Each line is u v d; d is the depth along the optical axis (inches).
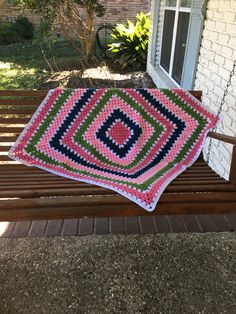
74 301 66.1
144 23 286.2
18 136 84.4
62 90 82.7
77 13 269.0
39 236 82.7
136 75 254.7
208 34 116.1
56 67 257.1
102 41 350.3
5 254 77.2
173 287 69.0
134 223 87.1
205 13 118.0
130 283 70.0
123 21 410.6
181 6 172.1
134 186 65.0
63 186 66.3
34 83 219.5
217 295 67.2
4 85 213.6
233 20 96.0
